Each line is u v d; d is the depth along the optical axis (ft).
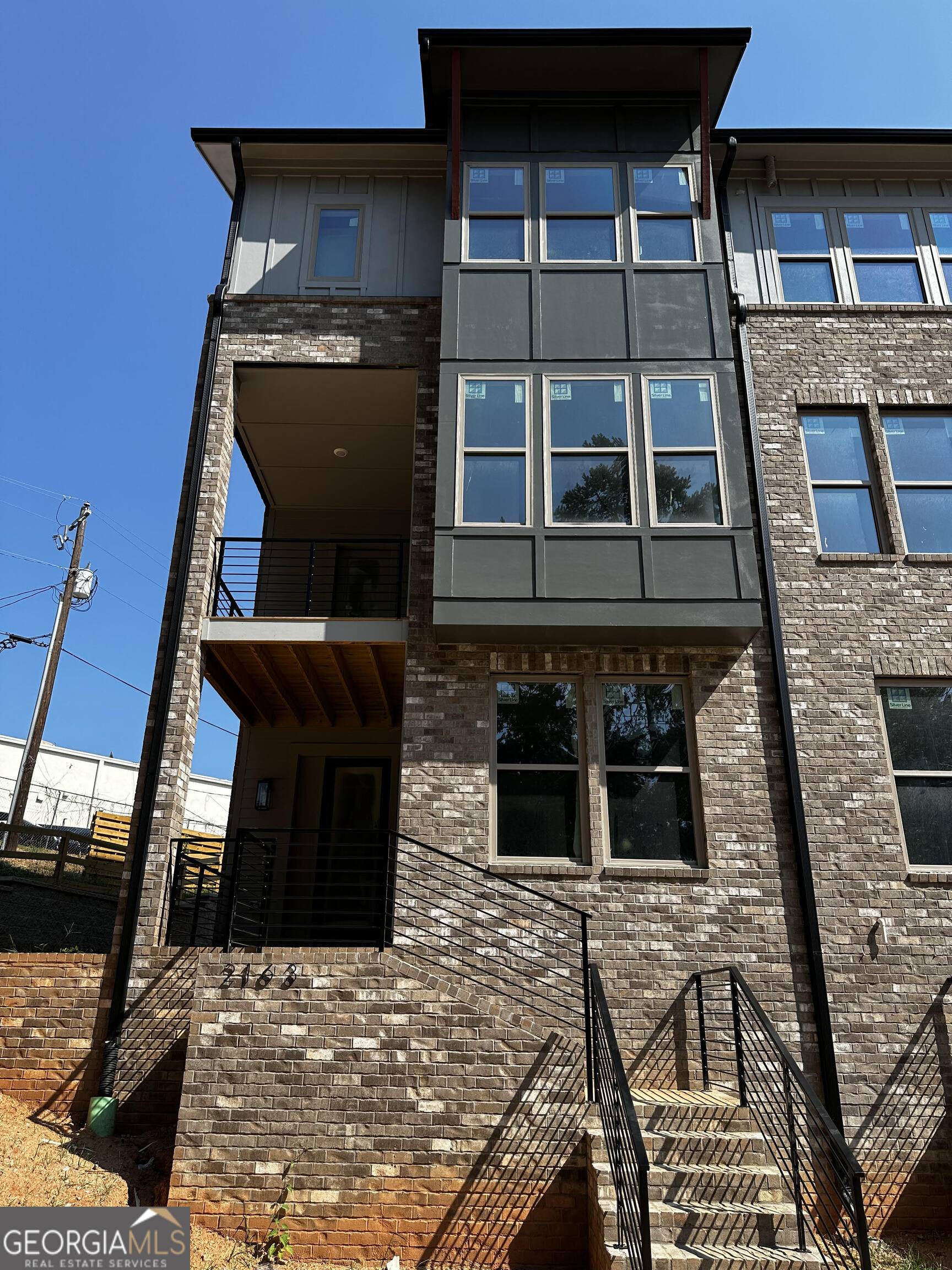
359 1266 23.36
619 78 38.58
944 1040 28.96
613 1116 22.03
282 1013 25.64
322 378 39.01
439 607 31.99
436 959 29.73
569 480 33.99
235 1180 24.12
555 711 33.42
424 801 31.58
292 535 49.70
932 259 39.75
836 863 30.89
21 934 43.45
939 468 36.73
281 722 45.98
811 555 34.73
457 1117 24.84
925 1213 27.17
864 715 32.65
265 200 41.11
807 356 37.73
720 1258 19.92
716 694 32.91
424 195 41.34
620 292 36.37
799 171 40.60
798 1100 28.12
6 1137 25.88
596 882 30.63
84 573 89.30
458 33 36.88
